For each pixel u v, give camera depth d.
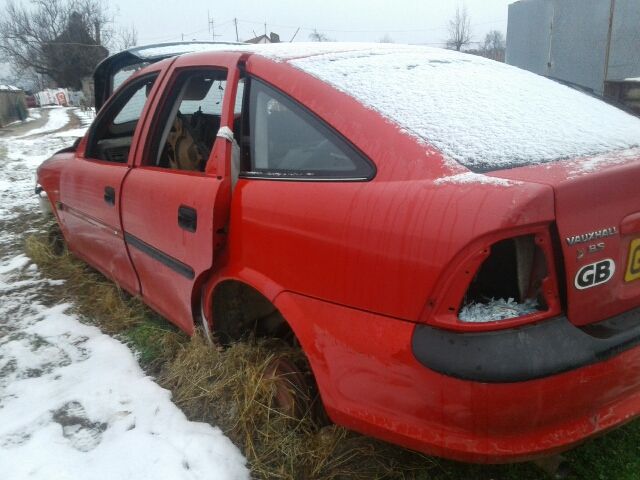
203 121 3.49
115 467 2.23
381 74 2.32
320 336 1.92
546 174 1.65
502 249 1.62
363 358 1.79
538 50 9.23
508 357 1.56
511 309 1.62
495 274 1.64
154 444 2.35
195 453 2.28
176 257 2.73
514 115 2.13
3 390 2.89
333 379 1.90
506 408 1.58
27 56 59.00
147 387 2.79
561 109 2.31
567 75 8.75
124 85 3.59
